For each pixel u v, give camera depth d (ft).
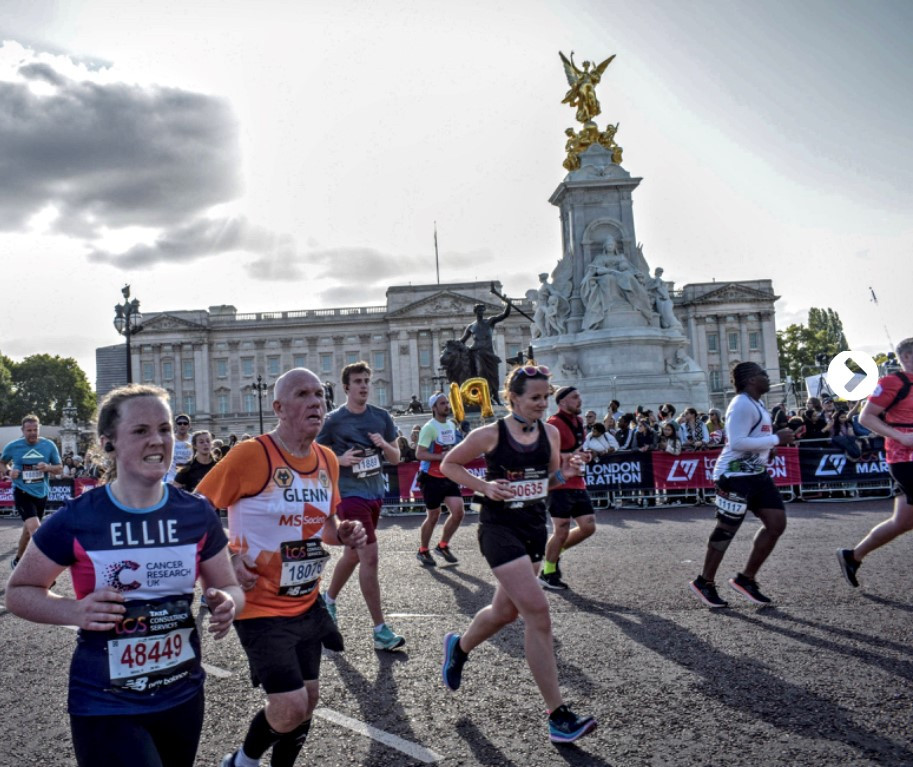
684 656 23.06
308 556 15.14
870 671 20.99
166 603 11.37
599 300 125.90
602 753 16.74
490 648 24.91
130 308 112.27
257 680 14.88
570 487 33.68
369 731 18.47
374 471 26.30
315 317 391.45
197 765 17.07
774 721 17.94
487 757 16.75
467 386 100.94
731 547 42.80
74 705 10.96
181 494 11.95
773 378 380.58
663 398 120.98
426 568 40.70
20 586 10.95
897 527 29.07
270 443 15.21
